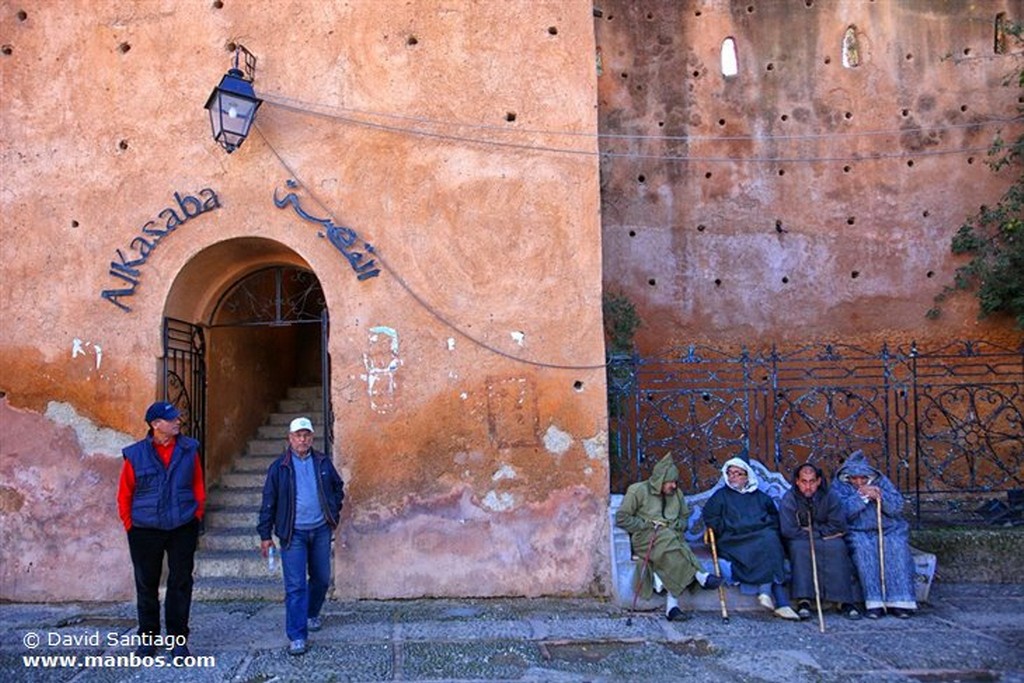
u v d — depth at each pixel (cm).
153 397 678
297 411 1048
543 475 672
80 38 708
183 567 531
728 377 1004
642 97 1069
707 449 952
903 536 634
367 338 677
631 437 907
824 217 1049
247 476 866
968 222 1021
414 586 661
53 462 680
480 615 621
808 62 1071
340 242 681
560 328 682
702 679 488
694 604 638
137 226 691
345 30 702
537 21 705
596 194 693
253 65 695
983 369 1004
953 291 1025
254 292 868
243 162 689
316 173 689
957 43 1064
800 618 609
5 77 707
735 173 1059
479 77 699
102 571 668
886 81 1062
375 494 666
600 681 486
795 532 627
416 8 704
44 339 688
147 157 694
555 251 688
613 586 653
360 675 498
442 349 678
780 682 482
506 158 694
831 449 941
